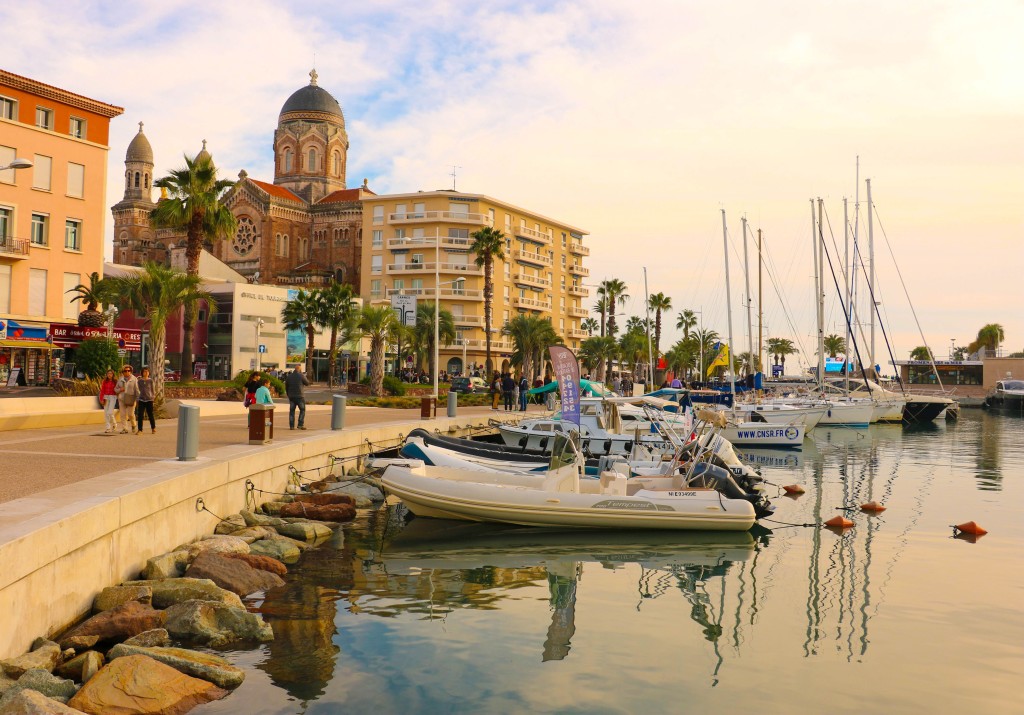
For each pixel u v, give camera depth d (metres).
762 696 8.17
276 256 95.69
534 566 13.91
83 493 10.22
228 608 9.37
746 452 36.41
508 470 21.00
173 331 69.12
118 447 16.91
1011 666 9.12
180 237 99.00
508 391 43.72
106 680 7.18
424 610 10.89
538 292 103.69
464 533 16.45
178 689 7.40
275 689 7.91
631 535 16.59
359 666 8.63
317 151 102.88
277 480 17.69
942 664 9.16
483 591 12.12
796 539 16.53
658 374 106.81
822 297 56.62
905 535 16.94
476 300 90.12
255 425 18.36
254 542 13.62
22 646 7.68
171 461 14.20
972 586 12.68
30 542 7.70
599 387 38.38
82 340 35.91
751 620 10.80
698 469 18.17
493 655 9.16
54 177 48.94
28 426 21.97
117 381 20.91
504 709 7.68
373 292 93.62
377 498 20.16
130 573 10.39
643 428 30.41
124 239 103.94
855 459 33.38
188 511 12.58
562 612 11.05
